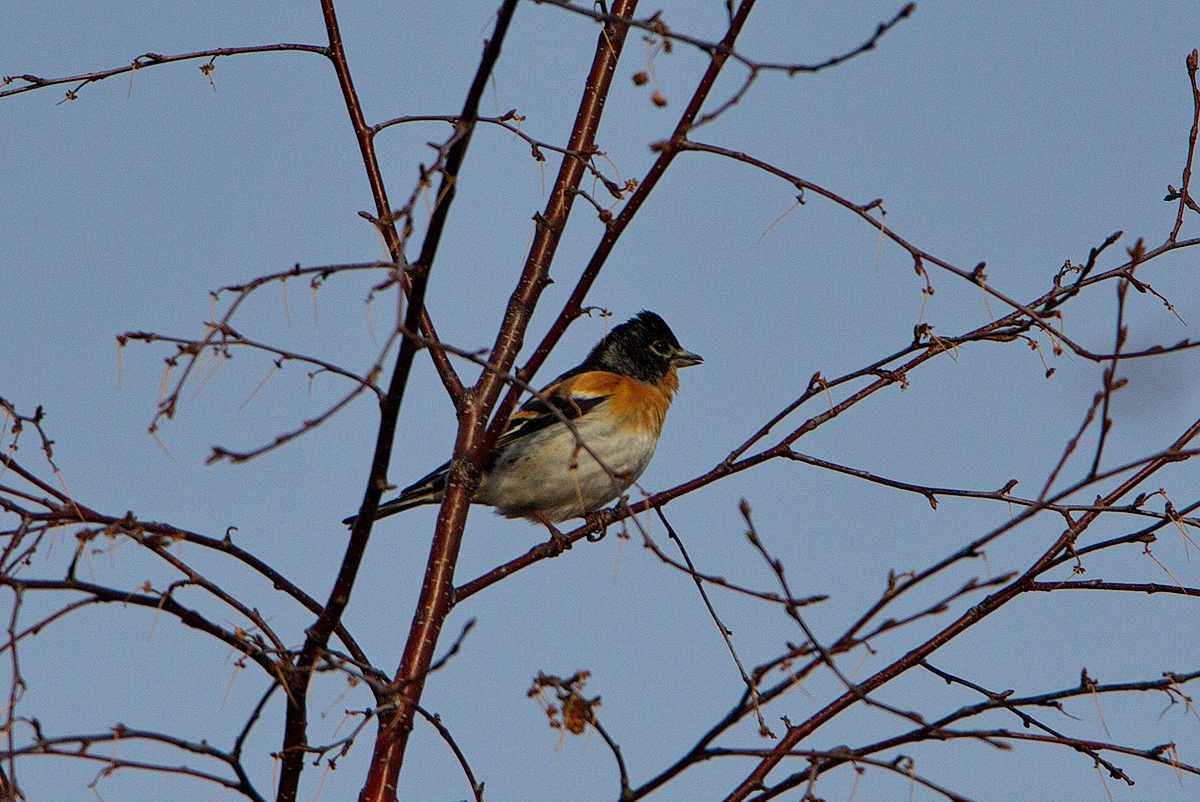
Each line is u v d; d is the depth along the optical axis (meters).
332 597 7.68
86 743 6.61
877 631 6.68
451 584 9.28
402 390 7.39
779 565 6.73
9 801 6.84
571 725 7.36
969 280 7.93
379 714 8.17
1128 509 8.76
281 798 7.62
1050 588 8.85
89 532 7.23
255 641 7.42
